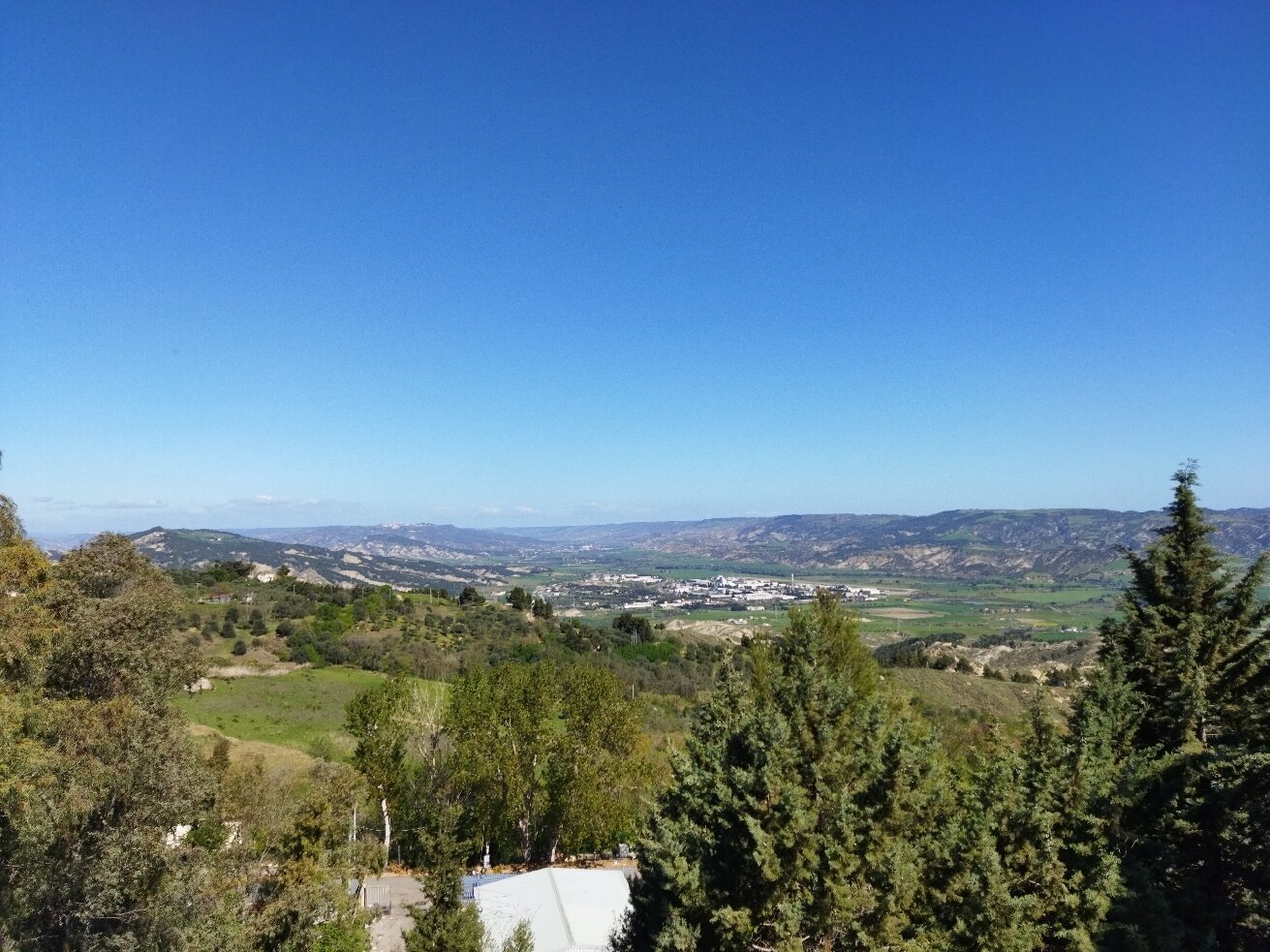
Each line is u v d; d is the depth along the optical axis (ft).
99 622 92.27
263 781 96.48
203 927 66.49
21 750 63.00
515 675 135.54
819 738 48.91
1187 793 57.41
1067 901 48.06
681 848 50.29
